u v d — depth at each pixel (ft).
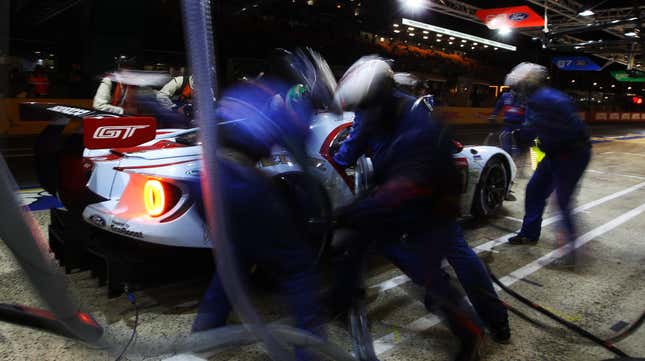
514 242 13.33
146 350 4.30
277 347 4.79
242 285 3.34
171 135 9.71
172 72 16.06
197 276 10.09
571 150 11.25
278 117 6.10
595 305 9.68
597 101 102.53
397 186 6.08
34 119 35.68
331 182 9.80
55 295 2.86
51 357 6.98
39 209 14.38
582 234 14.64
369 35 55.93
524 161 28.43
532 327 8.66
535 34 42.32
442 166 6.11
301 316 6.44
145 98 15.08
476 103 79.71
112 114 9.08
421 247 6.69
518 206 17.92
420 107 6.17
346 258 7.22
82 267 8.57
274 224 6.15
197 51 2.63
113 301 8.82
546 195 12.84
